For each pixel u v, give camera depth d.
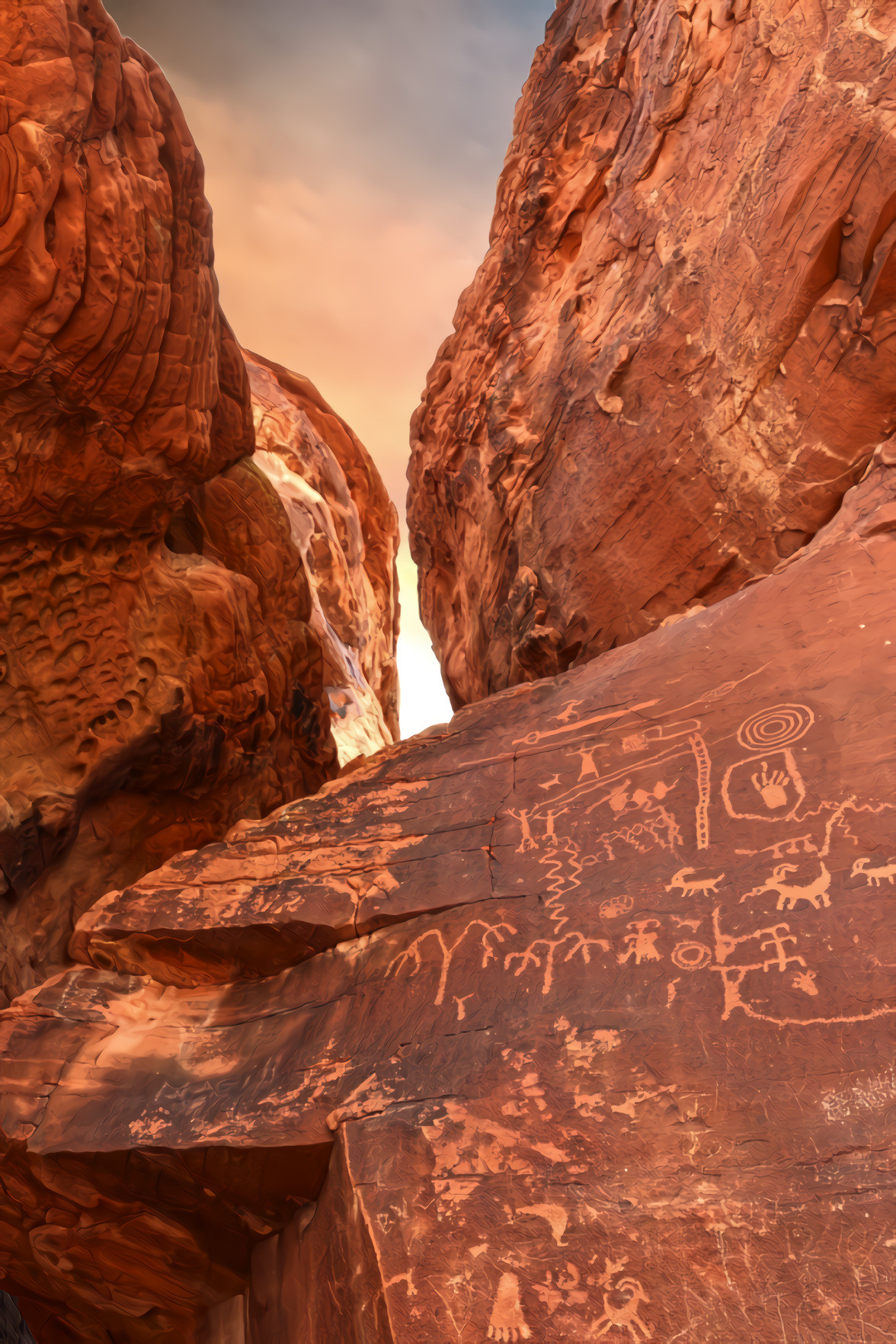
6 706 4.10
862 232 3.30
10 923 3.99
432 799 3.21
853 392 3.44
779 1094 1.97
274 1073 2.53
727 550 3.94
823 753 2.64
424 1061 2.34
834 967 2.14
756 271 3.71
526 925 2.58
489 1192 1.99
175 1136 2.43
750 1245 1.77
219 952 3.01
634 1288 1.78
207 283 4.24
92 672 4.24
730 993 2.18
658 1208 1.87
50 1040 2.82
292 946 2.94
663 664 3.29
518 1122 2.09
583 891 2.60
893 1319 1.63
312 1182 2.38
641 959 2.34
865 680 2.79
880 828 2.39
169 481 4.23
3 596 4.06
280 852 3.19
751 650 3.10
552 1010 2.32
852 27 3.46
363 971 2.72
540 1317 1.79
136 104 3.82
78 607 4.23
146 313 3.80
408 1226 1.98
